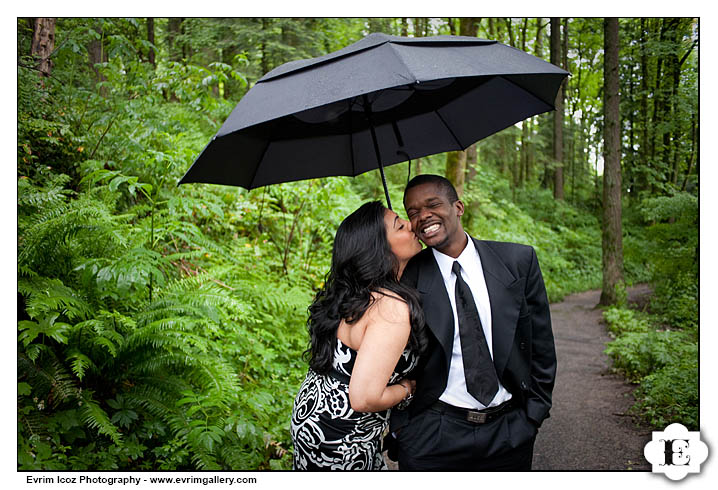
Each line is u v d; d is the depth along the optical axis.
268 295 4.05
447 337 1.86
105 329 2.64
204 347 2.69
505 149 19.67
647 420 3.88
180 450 2.55
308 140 2.50
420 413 1.94
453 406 1.90
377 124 2.58
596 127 20.41
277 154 2.42
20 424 2.28
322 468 1.84
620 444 3.54
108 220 2.84
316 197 4.93
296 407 1.94
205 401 2.76
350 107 2.48
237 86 8.62
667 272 7.85
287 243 5.35
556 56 15.63
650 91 12.59
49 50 4.21
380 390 1.66
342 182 4.91
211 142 1.67
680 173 11.98
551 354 2.03
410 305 1.74
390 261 1.81
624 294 8.91
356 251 1.80
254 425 2.82
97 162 3.67
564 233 16.41
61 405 2.51
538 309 2.01
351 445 1.82
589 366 5.52
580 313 8.98
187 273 3.99
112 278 2.71
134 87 4.48
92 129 4.23
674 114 10.77
